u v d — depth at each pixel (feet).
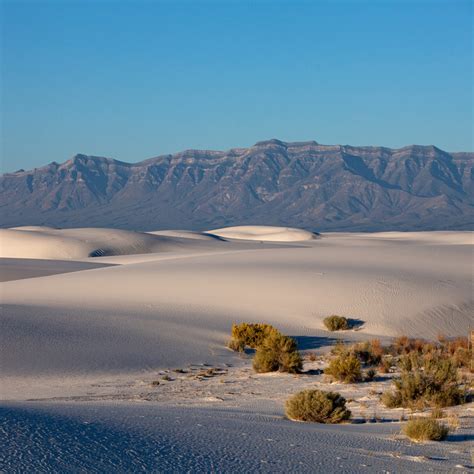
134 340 140.97
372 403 76.13
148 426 49.60
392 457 42.63
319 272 231.09
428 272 234.58
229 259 283.38
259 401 81.41
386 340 161.07
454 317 186.91
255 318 178.40
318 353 142.10
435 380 73.15
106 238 643.86
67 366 116.57
